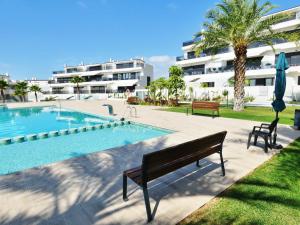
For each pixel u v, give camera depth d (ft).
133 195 12.62
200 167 17.01
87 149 26.96
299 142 24.16
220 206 11.33
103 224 9.93
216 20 55.93
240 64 58.03
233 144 23.93
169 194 12.70
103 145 28.81
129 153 20.88
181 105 82.94
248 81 102.83
